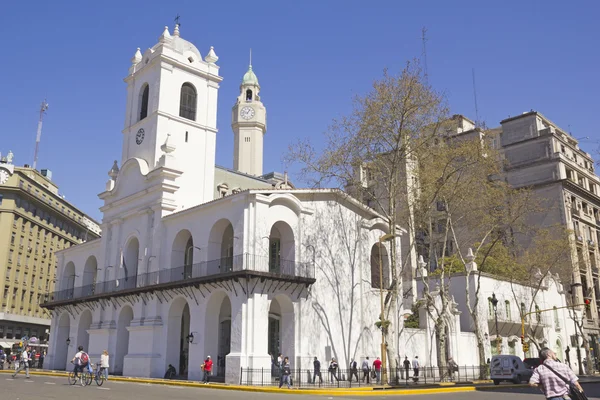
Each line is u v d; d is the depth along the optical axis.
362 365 31.53
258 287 30.91
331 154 31.66
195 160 43.34
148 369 35.16
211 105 45.66
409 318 41.03
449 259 48.19
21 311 68.62
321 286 34.03
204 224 35.31
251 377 28.84
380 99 30.17
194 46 46.38
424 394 24.11
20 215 69.19
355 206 37.56
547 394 8.88
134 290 37.38
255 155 73.38
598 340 59.09
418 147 31.67
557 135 62.03
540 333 50.59
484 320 43.47
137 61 47.22
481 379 34.94
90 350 42.12
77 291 49.09
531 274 49.38
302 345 32.06
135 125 44.91
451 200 37.06
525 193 41.66
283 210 33.69
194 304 34.12
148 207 39.81
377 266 39.72
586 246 60.50
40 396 18.30
